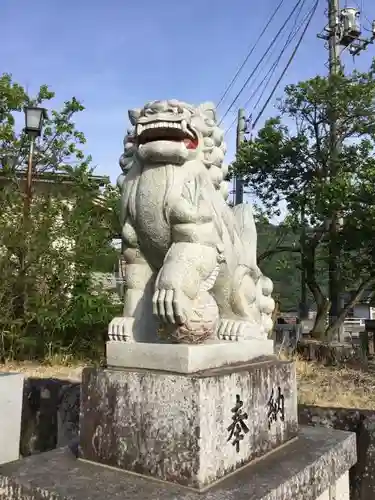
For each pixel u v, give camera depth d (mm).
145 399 1663
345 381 4598
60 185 6738
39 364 5441
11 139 8031
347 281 8484
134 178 2023
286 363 2148
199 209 1880
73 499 1463
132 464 1661
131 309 1965
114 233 6637
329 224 8398
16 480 1617
